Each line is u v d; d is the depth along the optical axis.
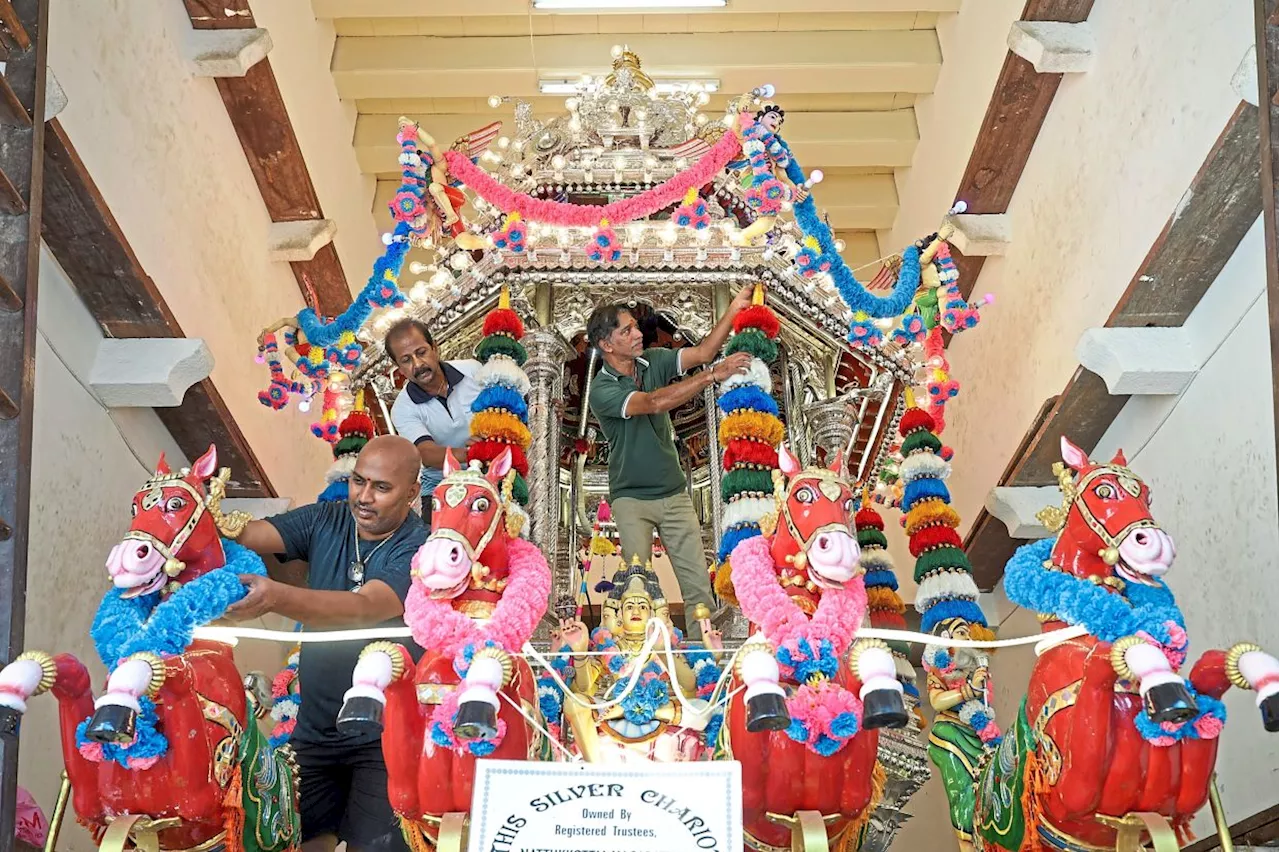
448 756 3.35
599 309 5.32
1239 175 5.13
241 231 6.69
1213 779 3.39
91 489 5.36
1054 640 3.56
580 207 5.28
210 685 3.46
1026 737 3.68
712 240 5.46
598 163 5.94
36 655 3.26
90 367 5.48
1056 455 6.71
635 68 6.33
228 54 6.10
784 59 7.97
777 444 4.67
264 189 6.97
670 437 5.38
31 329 3.97
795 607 3.54
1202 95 5.30
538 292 5.49
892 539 8.56
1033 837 3.58
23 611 3.71
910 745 4.71
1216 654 3.31
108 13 5.33
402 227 5.25
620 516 5.23
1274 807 4.61
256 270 6.89
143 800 3.31
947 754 4.43
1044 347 6.72
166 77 5.85
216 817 3.42
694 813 3.15
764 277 5.44
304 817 4.10
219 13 6.11
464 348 5.71
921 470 5.14
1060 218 6.61
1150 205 5.66
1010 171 7.12
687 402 5.91
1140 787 3.32
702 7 7.73
